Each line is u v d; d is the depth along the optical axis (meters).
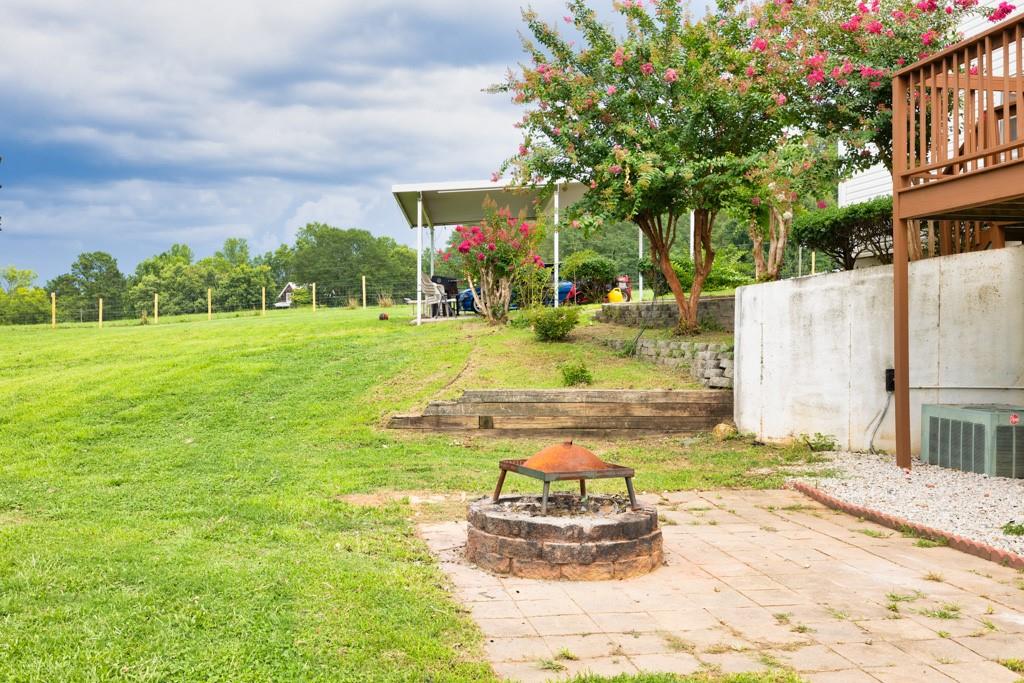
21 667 3.39
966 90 7.82
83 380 13.41
